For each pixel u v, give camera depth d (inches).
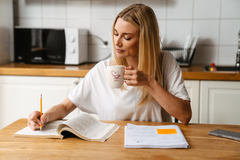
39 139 37.3
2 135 38.8
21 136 38.3
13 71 81.9
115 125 43.4
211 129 42.4
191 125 44.9
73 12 101.8
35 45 91.8
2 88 83.2
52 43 90.8
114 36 48.2
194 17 97.2
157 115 51.6
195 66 93.0
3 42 93.7
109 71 40.6
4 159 30.7
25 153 32.4
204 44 97.9
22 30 91.6
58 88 81.7
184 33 98.3
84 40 97.1
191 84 77.5
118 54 48.0
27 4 102.4
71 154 32.2
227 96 76.5
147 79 43.3
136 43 47.0
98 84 53.8
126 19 45.6
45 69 80.8
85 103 54.5
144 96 49.8
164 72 51.7
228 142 36.4
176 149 33.8
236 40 96.5
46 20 102.8
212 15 96.3
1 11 92.0
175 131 39.4
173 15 97.9
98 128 41.1
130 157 31.3
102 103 53.5
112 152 32.8
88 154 32.2
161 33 99.2
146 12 46.5
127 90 51.3
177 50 90.8
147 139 36.2
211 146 34.9
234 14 95.3
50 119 44.7
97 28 101.8
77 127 38.3
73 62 91.2
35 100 82.7
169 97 44.3
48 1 101.7
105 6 100.3
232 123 77.4
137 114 51.8
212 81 76.7
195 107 78.2
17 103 83.3
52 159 30.8
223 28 96.5
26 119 47.8
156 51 48.4
